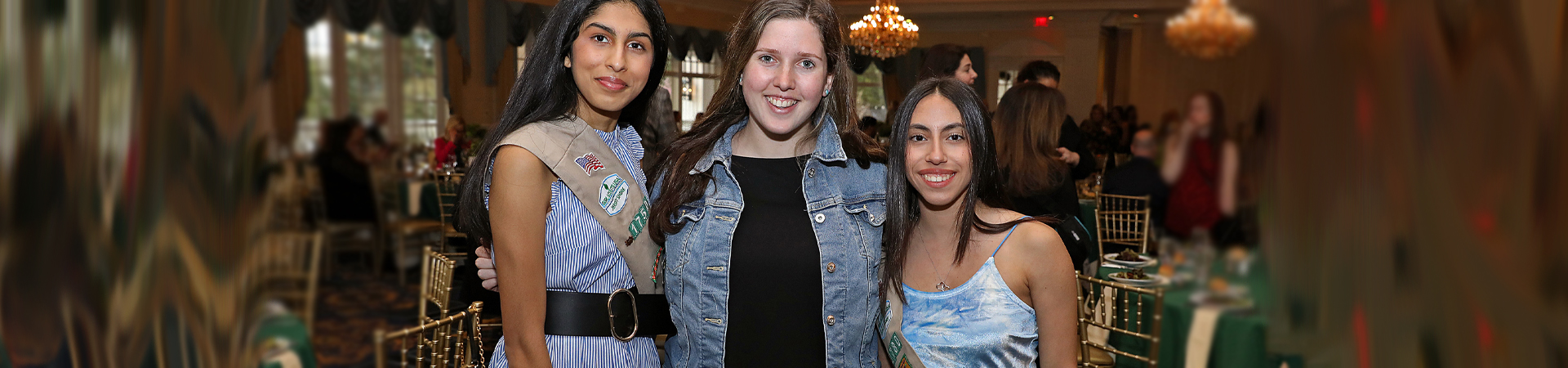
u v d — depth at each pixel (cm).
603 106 119
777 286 125
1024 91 222
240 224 538
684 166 128
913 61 1133
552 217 121
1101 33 1093
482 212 121
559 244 121
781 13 120
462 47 824
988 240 132
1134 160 363
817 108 130
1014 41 1138
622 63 117
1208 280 246
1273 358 224
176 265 427
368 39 764
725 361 126
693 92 1001
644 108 137
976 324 131
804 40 120
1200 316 215
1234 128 651
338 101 732
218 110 613
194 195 525
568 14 119
